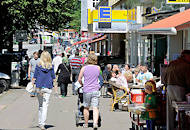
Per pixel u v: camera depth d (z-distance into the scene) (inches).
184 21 471.8
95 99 545.6
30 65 968.9
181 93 434.0
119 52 2281.0
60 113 721.0
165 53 1200.8
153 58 1336.1
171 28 394.0
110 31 1903.3
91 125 599.2
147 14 1207.6
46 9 1366.9
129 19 1811.0
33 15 1373.0
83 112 591.2
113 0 2361.0
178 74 434.6
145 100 489.1
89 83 543.8
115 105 788.6
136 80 837.2
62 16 1473.9
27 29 1403.8
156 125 486.3
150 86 484.7
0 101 895.7
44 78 559.5
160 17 1090.7
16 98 954.1
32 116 685.3
